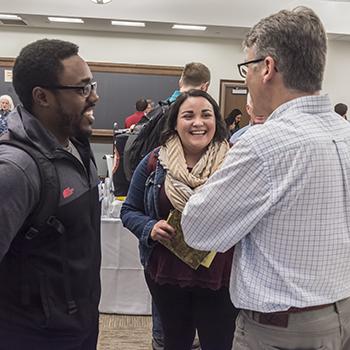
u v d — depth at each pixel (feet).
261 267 3.09
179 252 4.92
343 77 25.21
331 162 2.96
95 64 24.53
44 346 3.54
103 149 24.97
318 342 3.13
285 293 3.02
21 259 3.36
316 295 3.04
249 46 3.28
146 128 7.23
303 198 2.91
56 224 3.37
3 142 3.29
